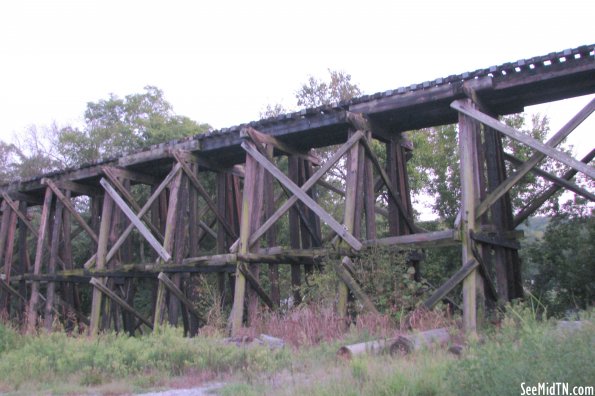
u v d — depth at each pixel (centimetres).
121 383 732
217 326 1176
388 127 1242
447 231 1000
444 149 2062
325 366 692
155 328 1216
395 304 996
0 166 3419
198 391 662
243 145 1252
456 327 866
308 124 1204
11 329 1233
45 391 721
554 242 1620
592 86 1004
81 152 2867
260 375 691
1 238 1809
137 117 2972
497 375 446
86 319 1680
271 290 1341
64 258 1684
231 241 1472
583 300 1520
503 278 1047
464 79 1028
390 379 523
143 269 1367
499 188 972
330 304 1029
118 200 1452
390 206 1219
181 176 1373
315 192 1421
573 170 1080
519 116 1916
